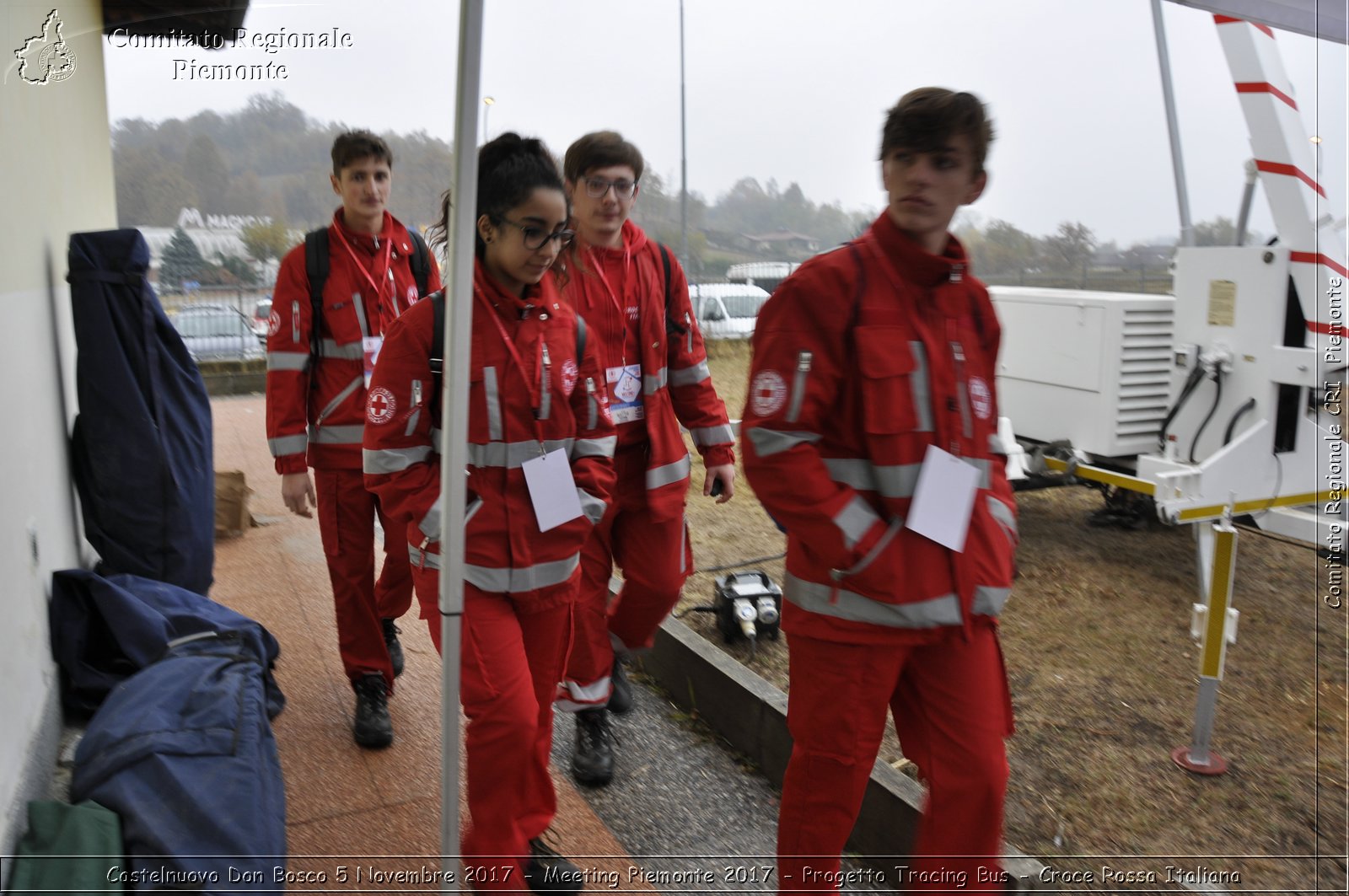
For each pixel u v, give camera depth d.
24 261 3.30
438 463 2.44
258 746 2.77
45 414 3.49
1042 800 3.24
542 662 2.56
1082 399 5.48
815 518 2.05
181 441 4.02
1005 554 2.19
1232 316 4.90
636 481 3.27
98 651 3.45
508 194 2.24
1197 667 4.29
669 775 3.43
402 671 3.94
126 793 2.48
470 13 2.04
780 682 4.00
